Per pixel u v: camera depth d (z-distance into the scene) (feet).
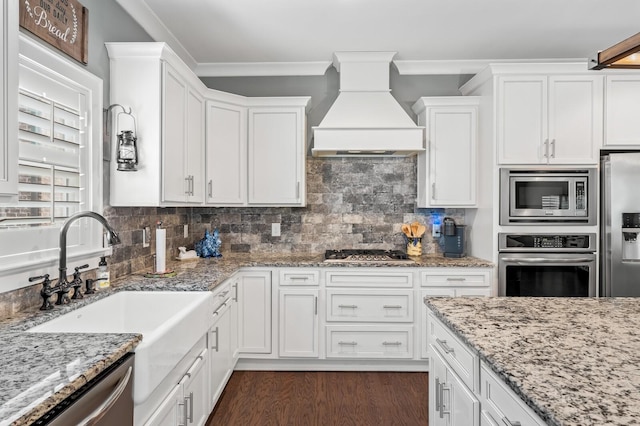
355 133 10.77
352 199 12.39
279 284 10.58
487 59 11.89
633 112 10.21
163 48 7.63
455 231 11.43
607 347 4.04
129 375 4.15
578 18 9.33
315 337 10.56
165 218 10.47
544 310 5.52
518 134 10.29
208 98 10.51
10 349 3.90
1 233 5.07
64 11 6.33
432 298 6.29
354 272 10.50
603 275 10.02
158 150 7.77
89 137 6.87
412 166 12.37
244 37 10.32
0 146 3.51
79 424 3.27
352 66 11.34
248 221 12.43
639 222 9.70
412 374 10.54
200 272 8.90
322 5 8.71
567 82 10.25
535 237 10.23
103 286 6.88
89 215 5.86
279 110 11.33
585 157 10.23
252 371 10.74
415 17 9.26
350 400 9.08
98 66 7.39
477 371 4.28
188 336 5.80
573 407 2.83
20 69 5.29
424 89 12.35
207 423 8.06
